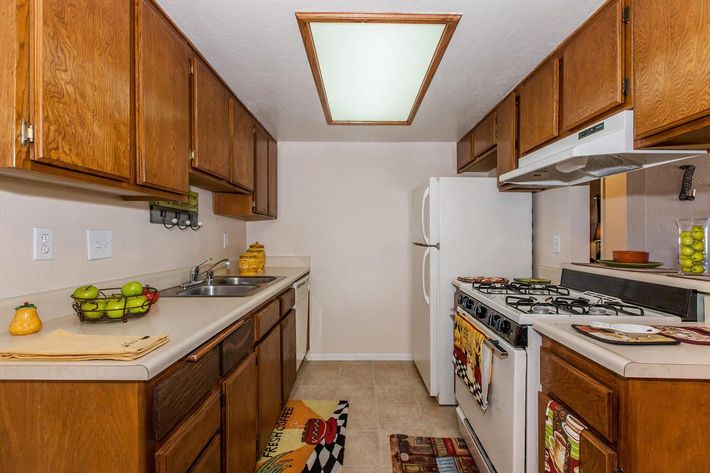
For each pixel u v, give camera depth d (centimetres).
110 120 106
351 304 332
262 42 158
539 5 133
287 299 230
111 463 81
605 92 133
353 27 146
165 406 87
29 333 100
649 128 115
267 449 193
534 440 129
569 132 158
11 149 80
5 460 82
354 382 281
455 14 138
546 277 227
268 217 313
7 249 105
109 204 147
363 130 291
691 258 139
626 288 153
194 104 159
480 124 263
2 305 102
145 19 122
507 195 243
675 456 82
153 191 133
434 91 212
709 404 82
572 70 153
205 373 110
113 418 81
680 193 172
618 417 86
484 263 242
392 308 332
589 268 180
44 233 117
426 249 251
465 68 183
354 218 331
